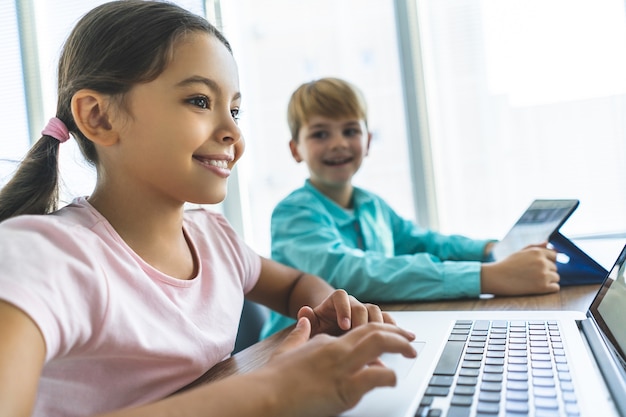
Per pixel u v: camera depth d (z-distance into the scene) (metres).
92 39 0.61
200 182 0.60
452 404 0.41
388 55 1.82
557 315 0.72
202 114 0.60
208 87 0.60
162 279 0.62
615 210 1.63
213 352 0.63
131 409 0.37
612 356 0.48
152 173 0.59
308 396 0.39
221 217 0.85
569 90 1.65
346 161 1.42
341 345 0.43
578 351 0.53
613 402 0.40
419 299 0.94
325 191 1.45
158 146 0.58
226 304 0.70
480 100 1.74
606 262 1.04
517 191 1.72
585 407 0.39
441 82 1.76
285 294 0.90
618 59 1.61
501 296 0.91
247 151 1.93
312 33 1.88
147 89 0.58
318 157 1.41
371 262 1.02
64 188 0.67
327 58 1.87
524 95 1.70
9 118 1.94
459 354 0.54
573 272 0.95
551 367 0.48
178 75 0.58
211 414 0.37
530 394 0.42
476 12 1.72
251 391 0.39
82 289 0.49
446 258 1.39
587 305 0.78
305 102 1.42
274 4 1.90
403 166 1.82
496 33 1.71
